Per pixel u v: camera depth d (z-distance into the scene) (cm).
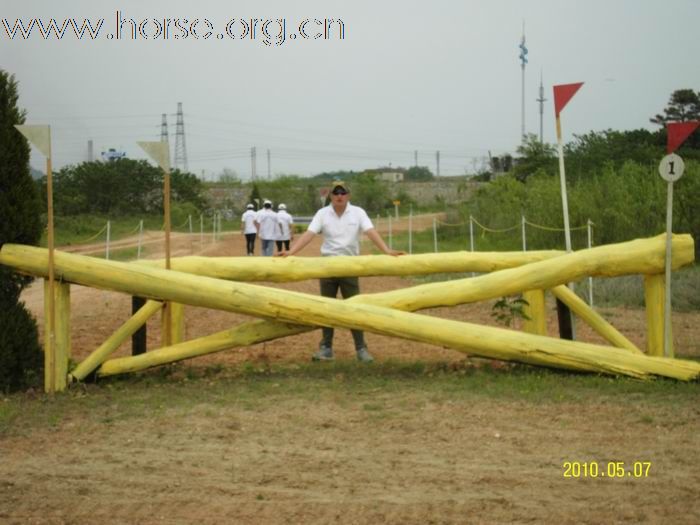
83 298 1689
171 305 950
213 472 562
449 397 747
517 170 3891
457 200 5772
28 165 823
